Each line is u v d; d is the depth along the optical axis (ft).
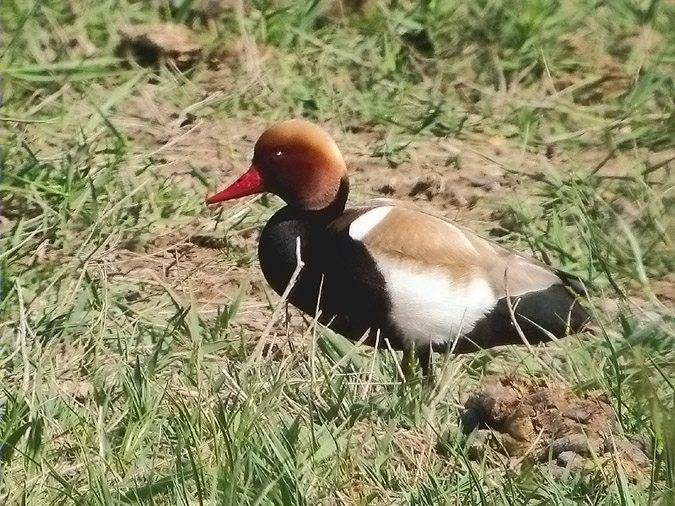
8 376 31.22
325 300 32.99
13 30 50.80
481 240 33.32
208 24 54.39
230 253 40.70
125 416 29.53
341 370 32.71
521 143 49.29
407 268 32.22
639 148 48.80
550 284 33.35
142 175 44.73
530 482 27.22
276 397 29.91
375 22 54.80
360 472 27.55
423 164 47.24
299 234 33.12
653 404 28.35
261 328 35.99
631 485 27.68
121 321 35.24
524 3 54.95
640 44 54.85
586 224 41.06
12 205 41.34
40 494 26.86
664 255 39.96
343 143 48.62
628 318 36.09
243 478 26.45
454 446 28.94
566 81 53.31
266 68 52.54
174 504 26.20
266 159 33.78
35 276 37.37
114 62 51.31
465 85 52.39
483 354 33.88
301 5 54.80
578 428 29.35
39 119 46.88
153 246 40.91
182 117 48.85
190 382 30.96
